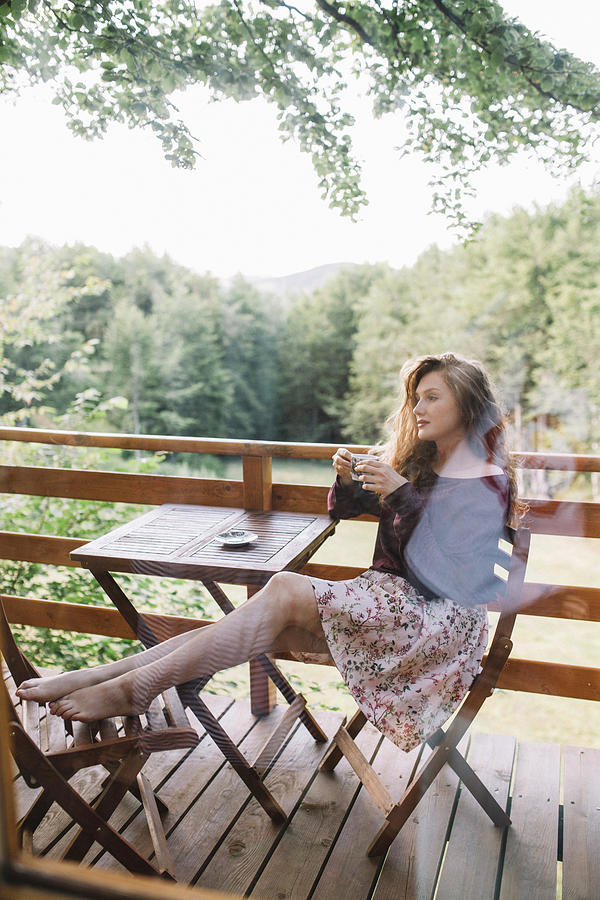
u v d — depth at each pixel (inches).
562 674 85.3
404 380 77.2
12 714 54.6
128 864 59.7
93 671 68.1
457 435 73.2
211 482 98.3
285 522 87.6
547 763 79.4
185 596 98.9
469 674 68.4
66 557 108.7
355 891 61.5
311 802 73.1
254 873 63.5
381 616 67.1
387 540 72.4
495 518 69.0
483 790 68.7
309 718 78.7
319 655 71.9
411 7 75.7
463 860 64.8
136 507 128.5
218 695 83.0
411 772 76.0
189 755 80.0
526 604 84.1
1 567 110.6
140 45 92.2
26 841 59.7
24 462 135.4
